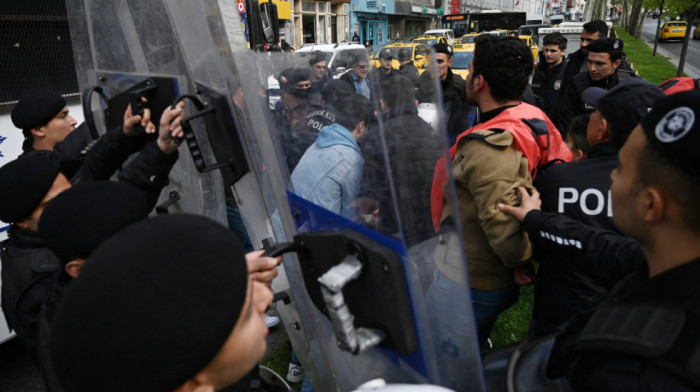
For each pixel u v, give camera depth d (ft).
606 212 4.69
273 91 4.34
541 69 16.22
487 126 5.22
